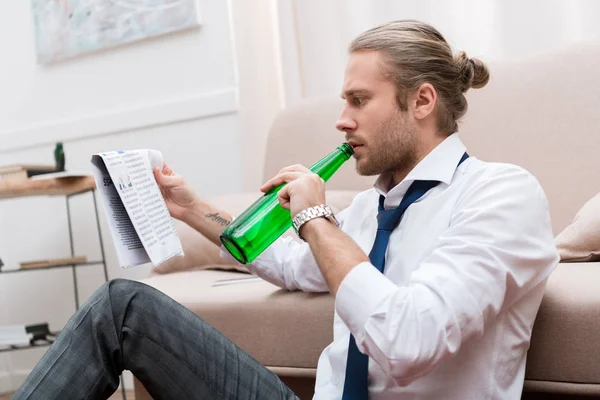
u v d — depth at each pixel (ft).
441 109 3.65
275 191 3.64
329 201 6.38
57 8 9.87
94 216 9.72
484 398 3.30
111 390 3.52
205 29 8.96
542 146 5.79
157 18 9.17
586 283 3.76
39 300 10.07
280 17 8.61
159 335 3.51
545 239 3.30
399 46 3.58
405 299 2.95
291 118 7.66
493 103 6.12
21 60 10.27
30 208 10.14
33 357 10.23
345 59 8.34
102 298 3.55
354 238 4.05
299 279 4.59
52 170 9.11
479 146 6.10
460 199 3.46
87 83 9.84
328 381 3.72
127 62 9.53
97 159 3.81
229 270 6.50
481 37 7.55
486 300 3.03
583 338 3.54
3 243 10.29
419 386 3.37
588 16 7.04
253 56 8.81
